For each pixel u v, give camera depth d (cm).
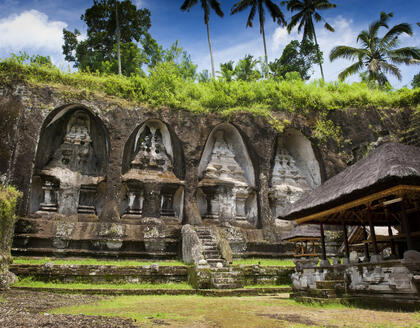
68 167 1689
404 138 1930
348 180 839
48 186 1627
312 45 3238
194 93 1898
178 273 1270
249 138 1886
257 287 1225
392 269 739
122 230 1521
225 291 1088
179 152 1788
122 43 2972
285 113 1973
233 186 1847
